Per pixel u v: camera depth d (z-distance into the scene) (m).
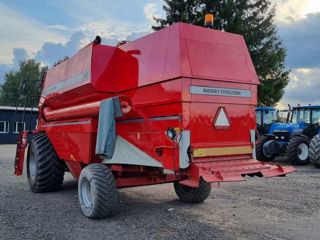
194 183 4.31
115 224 4.81
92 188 4.95
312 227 4.69
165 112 4.76
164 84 4.79
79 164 6.20
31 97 8.37
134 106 5.34
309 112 14.02
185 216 5.25
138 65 5.32
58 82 7.12
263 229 4.59
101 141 4.98
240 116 5.18
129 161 5.10
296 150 12.27
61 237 4.27
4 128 30.97
